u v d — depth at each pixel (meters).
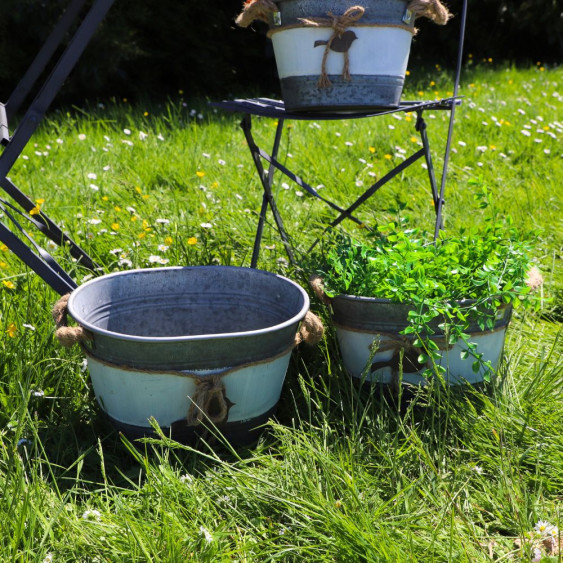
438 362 2.10
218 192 3.87
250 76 9.12
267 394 2.01
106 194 3.91
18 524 1.60
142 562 1.58
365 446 2.01
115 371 1.89
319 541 1.66
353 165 4.59
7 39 7.19
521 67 9.90
